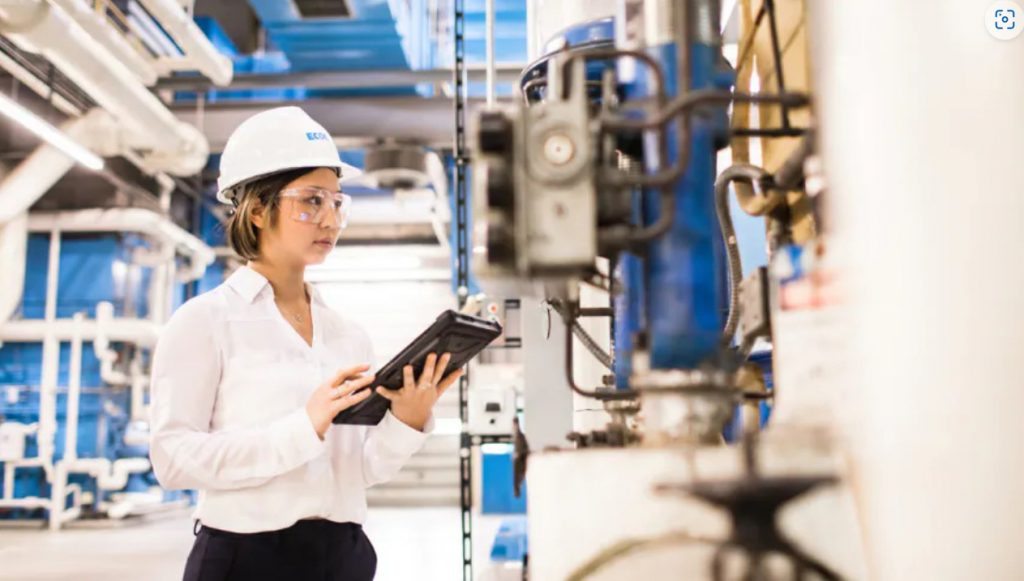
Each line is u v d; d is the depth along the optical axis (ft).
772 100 2.09
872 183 1.72
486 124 1.86
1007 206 1.65
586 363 5.71
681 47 1.97
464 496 7.45
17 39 11.98
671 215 1.92
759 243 5.11
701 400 1.94
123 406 23.18
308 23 14.48
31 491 21.66
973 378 1.63
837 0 1.85
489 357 27.25
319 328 3.83
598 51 1.95
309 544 3.32
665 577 1.66
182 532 19.25
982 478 1.61
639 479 1.71
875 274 1.71
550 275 1.91
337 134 18.71
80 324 21.45
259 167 3.44
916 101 1.69
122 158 22.67
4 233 20.10
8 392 21.66
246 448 3.07
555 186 1.83
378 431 3.61
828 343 1.91
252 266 3.65
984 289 1.63
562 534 1.74
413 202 20.65
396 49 15.81
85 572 13.30
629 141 2.52
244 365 3.38
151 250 23.20
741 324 2.70
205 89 17.65
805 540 1.65
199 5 19.52
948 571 1.61
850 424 1.76
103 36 13.20
